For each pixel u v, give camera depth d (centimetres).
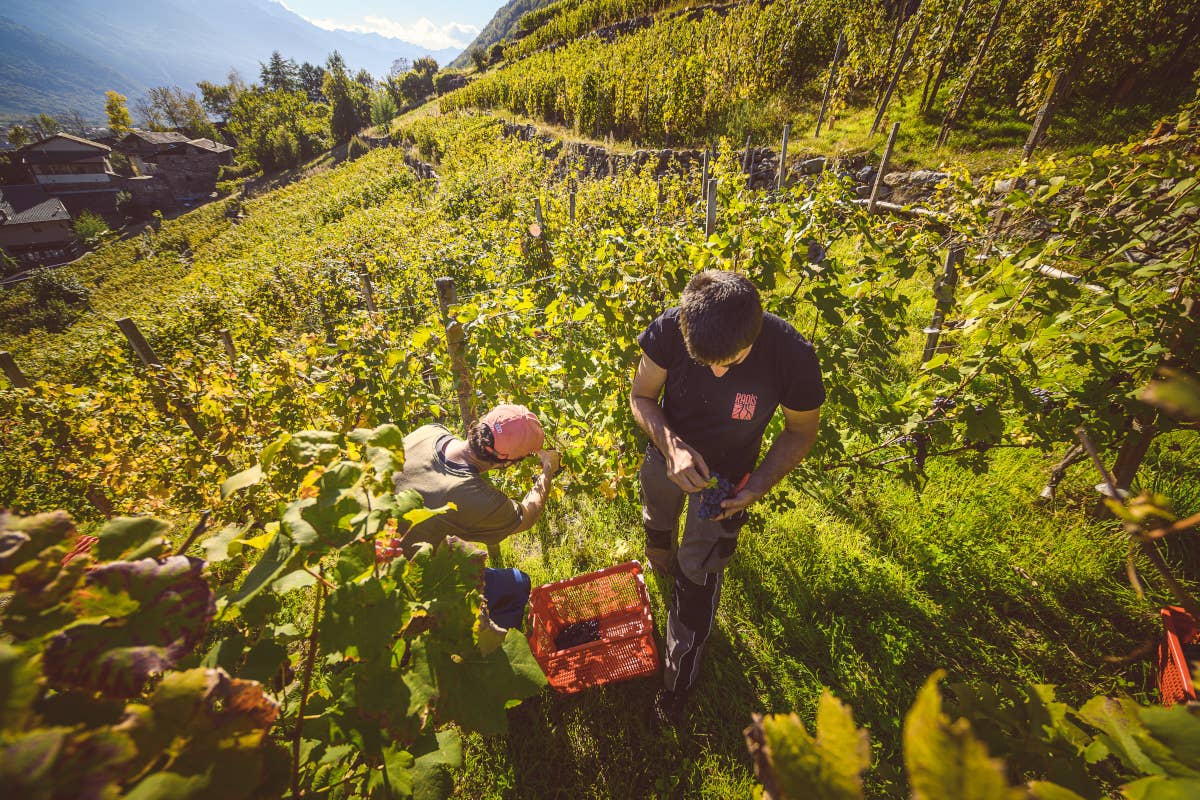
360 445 108
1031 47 891
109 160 8500
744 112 1281
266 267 1731
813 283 283
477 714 108
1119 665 223
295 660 181
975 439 249
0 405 425
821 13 1339
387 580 102
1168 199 232
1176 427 229
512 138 2217
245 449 348
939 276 285
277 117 8488
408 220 1684
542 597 266
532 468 308
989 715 84
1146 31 749
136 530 82
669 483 229
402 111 7394
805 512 309
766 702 230
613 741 219
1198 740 54
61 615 71
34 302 4494
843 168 916
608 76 1756
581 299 347
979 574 266
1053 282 233
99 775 57
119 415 440
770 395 184
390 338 429
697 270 304
